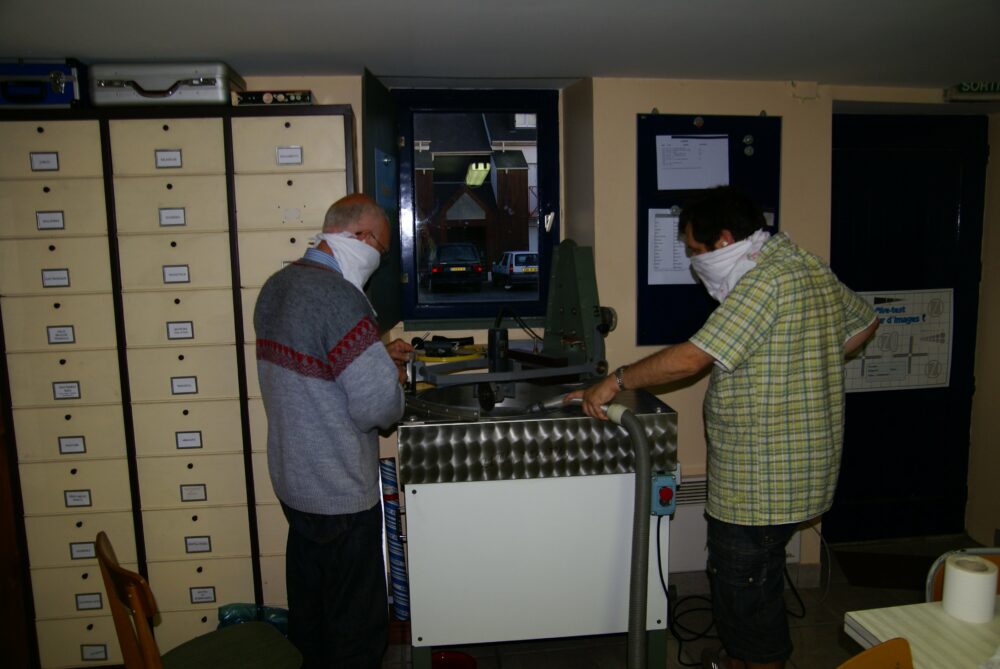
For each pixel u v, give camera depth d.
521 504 1.84
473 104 2.82
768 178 2.73
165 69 2.12
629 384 1.74
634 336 2.72
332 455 1.70
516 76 2.59
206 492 2.25
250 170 2.14
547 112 2.88
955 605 1.26
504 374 1.88
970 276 3.20
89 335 2.17
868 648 1.16
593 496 1.86
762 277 1.64
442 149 2.86
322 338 1.66
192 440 2.22
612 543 1.88
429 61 2.35
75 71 2.10
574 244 2.19
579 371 1.99
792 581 2.82
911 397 3.21
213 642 1.82
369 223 1.84
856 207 3.08
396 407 1.69
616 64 2.41
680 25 1.96
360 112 2.58
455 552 1.85
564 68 2.47
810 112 2.73
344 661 1.78
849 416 3.17
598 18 1.88
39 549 2.23
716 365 1.75
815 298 1.69
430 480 1.79
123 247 2.14
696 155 2.67
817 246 2.79
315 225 2.17
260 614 2.26
